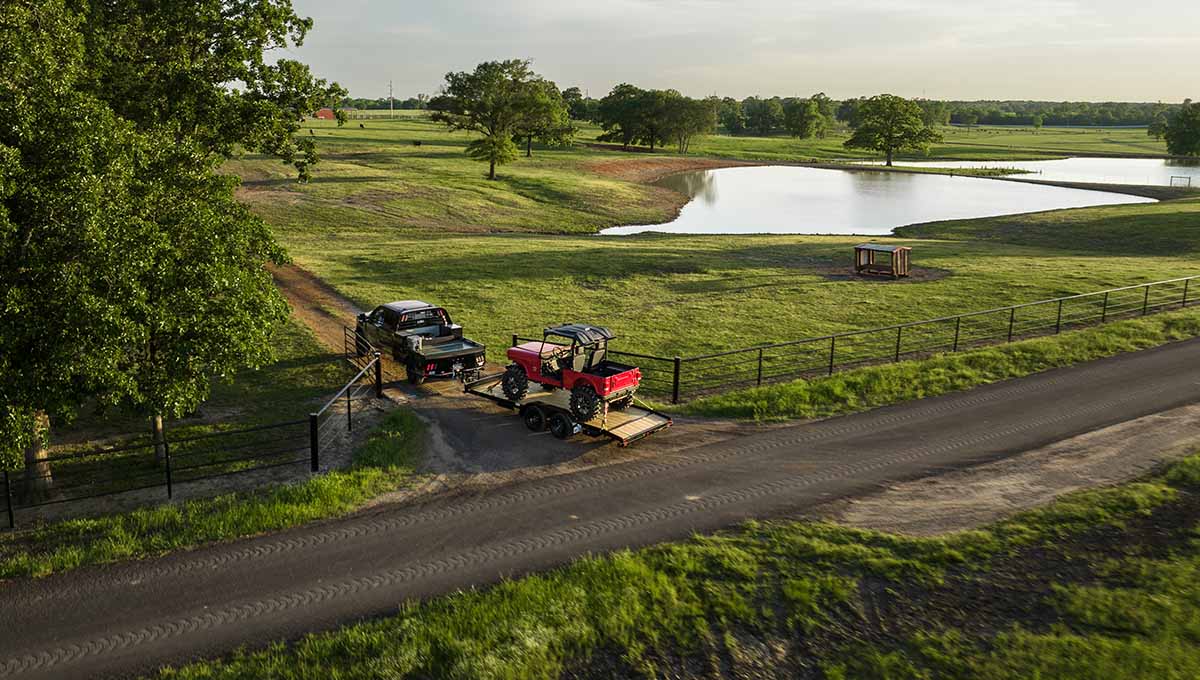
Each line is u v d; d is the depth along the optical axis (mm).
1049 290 34406
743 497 14562
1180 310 29906
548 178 90875
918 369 22516
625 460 16453
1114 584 11328
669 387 22141
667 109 155875
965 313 30797
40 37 15492
